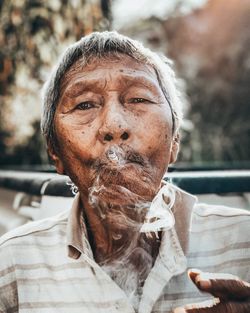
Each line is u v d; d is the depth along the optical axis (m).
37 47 2.83
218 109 5.84
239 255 1.13
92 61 1.10
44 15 2.74
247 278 1.13
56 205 1.49
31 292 1.12
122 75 1.07
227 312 0.90
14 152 3.19
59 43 2.69
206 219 1.15
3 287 1.15
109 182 1.05
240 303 0.91
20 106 3.04
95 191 1.06
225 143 5.48
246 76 5.92
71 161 1.09
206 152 5.30
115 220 1.07
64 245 1.12
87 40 1.11
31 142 3.17
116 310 1.05
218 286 0.89
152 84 1.08
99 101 1.08
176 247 1.08
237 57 5.98
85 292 1.08
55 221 1.18
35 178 1.73
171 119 1.09
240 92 5.88
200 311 0.91
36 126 3.13
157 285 1.04
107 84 1.07
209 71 6.02
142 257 1.10
